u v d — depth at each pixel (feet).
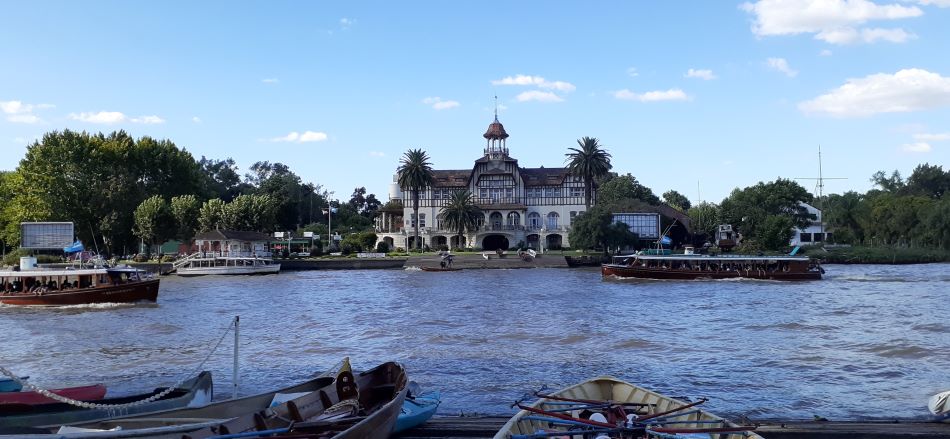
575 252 374.22
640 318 132.98
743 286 215.10
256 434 43.83
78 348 104.17
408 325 125.08
